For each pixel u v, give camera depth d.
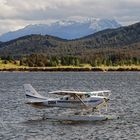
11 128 73.75
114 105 109.88
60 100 81.12
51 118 83.56
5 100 126.88
